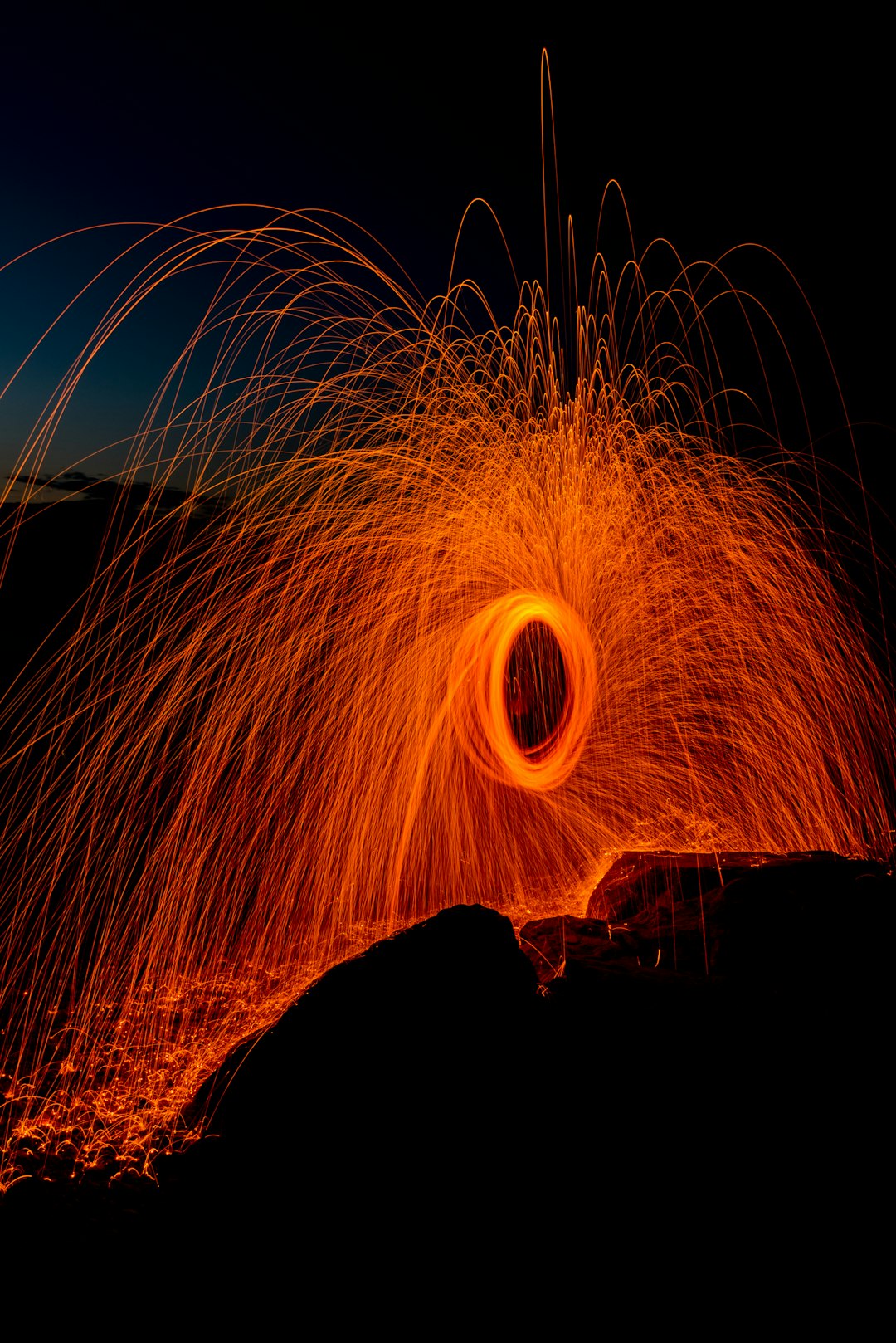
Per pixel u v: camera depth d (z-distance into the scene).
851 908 2.75
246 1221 2.02
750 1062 2.26
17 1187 2.25
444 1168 2.05
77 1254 2.00
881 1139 2.05
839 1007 2.41
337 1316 1.78
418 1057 2.25
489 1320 1.75
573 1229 1.91
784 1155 2.03
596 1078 2.22
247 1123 2.23
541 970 2.77
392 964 2.42
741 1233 1.88
